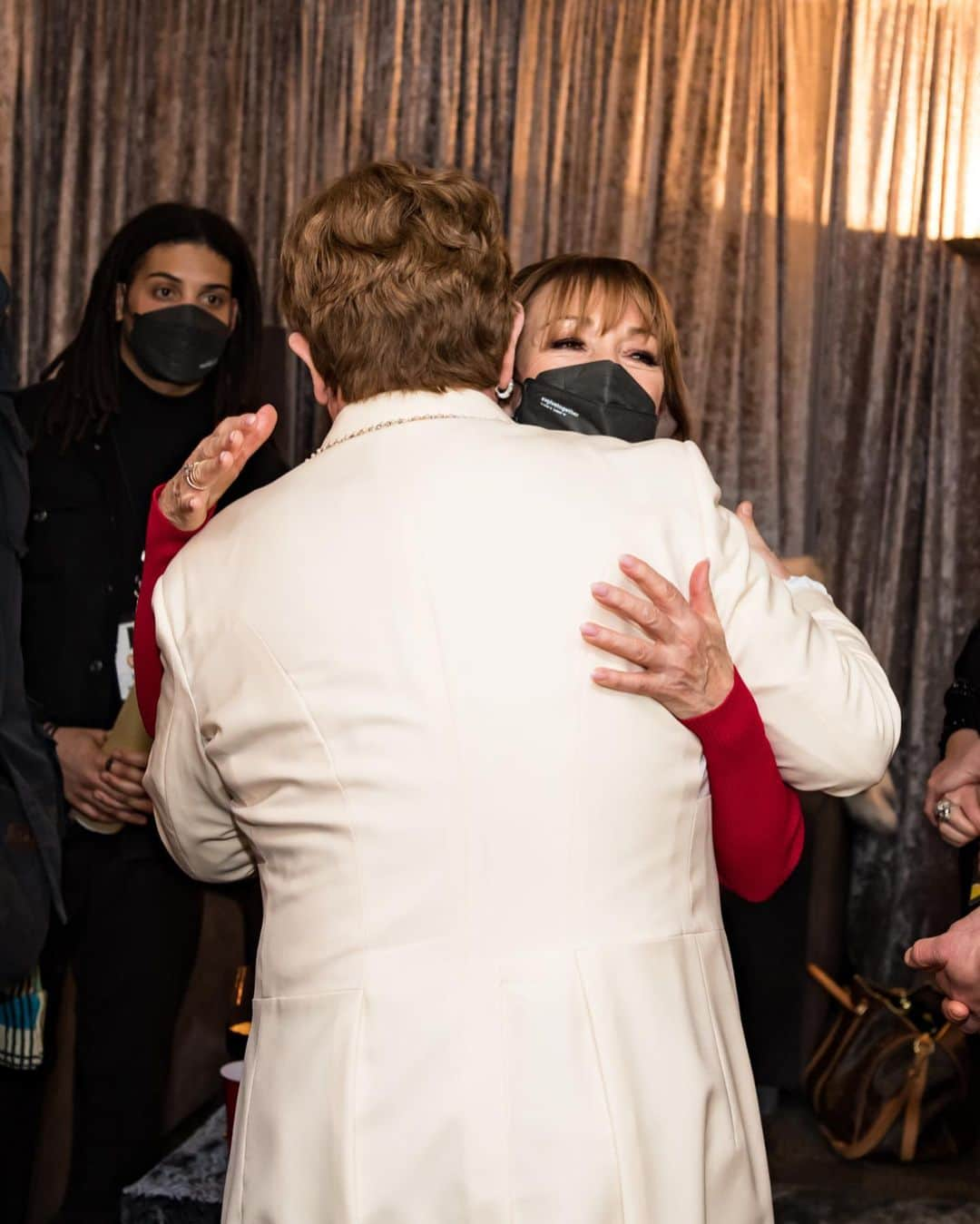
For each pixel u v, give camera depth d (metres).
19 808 1.68
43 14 3.93
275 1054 1.06
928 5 3.99
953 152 3.98
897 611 4.02
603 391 1.58
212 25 4.02
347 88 4.06
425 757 1.02
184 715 1.14
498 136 4.09
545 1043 0.99
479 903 1.02
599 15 4.05
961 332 3.98
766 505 4.07
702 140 4.05
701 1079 1.03
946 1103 2.64
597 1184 0.97
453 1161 0.98
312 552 1.08
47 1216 2.15
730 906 2.82
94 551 2.16
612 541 1.07
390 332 1.12
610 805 1.04
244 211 4.06
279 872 1.09
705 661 1.06
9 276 3.91
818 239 4.09
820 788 1.16
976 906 1.49
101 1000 2.07
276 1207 1.01
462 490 1.08
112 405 2.22
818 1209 2.35
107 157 4.00
